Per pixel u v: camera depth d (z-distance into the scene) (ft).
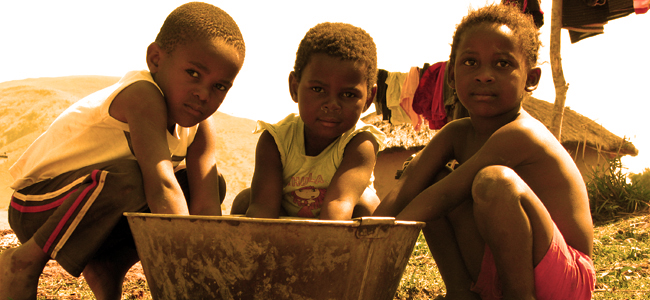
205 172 7.27
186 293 4.68
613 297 9.59
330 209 6.59
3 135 100.01
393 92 25.05
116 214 5.59
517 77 6.49
